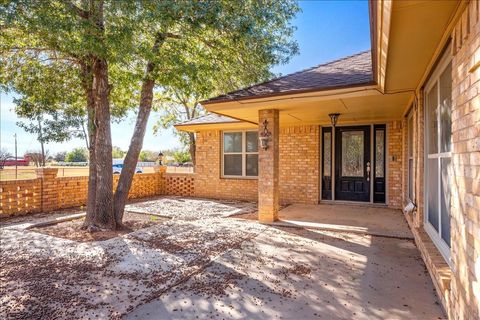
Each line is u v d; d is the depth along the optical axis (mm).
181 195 11648
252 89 6219
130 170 6352
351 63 6852
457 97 2375
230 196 10625
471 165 2057
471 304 2033
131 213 8000
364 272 3820
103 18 5105
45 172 8062
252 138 10328
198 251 4652
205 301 3074
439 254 3621
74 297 3150
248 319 2750
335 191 9141
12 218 7117
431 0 2080
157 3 5039
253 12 6379
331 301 3078
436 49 3062
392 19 2365
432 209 4262
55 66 6293
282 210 8008
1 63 5957
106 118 5957
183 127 10891
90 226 5902
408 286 3412
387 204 8352
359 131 8797
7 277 3664
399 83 4477
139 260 4250
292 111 6793
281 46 7535
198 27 5695
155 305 2988
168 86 6473
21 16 4488
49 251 4641
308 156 9133
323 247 4859
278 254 4520
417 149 5027
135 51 5141
